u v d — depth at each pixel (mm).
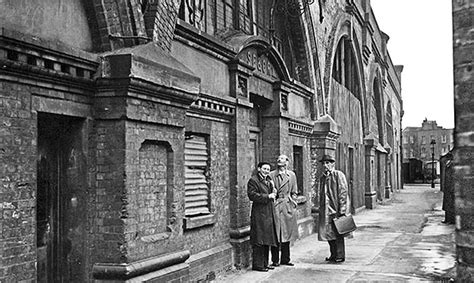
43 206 5883
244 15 12242
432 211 24672
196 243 8617
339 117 19531
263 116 12570
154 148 6707
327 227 10656
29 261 5117
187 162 8609
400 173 50344
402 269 9961
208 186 9250
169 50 7527
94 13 6238
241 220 10148
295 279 9094
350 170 22469
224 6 11219
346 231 10586
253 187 9641
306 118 15336
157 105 6605
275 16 14562
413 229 16938
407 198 35594
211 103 9133
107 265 6004
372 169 26734
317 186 15781
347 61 22484
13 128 5004
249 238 10422
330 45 18203
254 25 12781
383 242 13789
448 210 18516
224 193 9789
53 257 6031
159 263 6516
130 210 6098
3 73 4871
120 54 5938
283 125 12781
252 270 9867
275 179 10297
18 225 5008
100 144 6105
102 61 5973
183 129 7281
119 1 6391
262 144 12602
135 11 6582
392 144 40750
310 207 15570
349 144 21625
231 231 9945
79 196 6090
